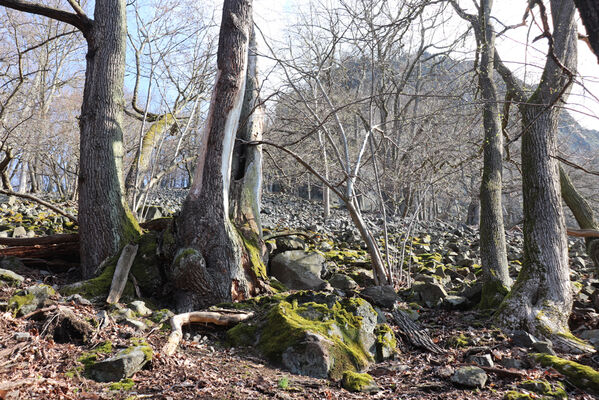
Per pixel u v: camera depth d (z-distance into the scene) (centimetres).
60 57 2116
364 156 1246
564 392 438
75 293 610
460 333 616
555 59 465
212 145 682
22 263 711
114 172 726
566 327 607
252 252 734
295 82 859
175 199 2241
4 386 351
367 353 542
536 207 646
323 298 609
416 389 457
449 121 938
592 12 225
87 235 704
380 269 820
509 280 739
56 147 1644
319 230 1395
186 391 411
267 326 564
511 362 509
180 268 636
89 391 392
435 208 2506
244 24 705
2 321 479
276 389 439
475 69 806
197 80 1061
